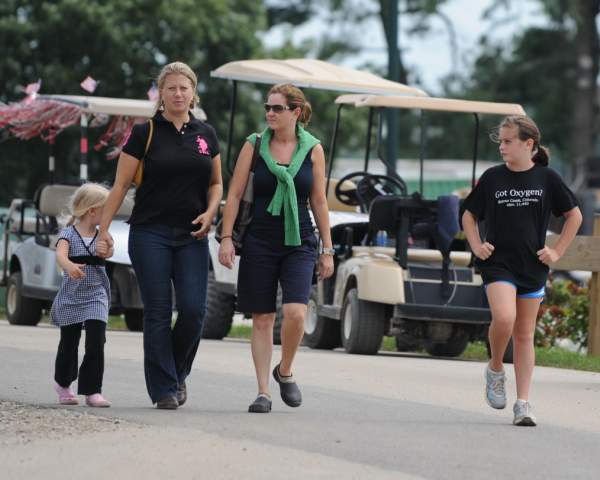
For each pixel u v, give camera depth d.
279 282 27.53
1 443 22.66
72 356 27.64
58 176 109.38
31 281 56.53
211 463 21.28
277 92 27.00
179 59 109.56
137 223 26.97
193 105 27.31
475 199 27.42
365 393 31.59
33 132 58.97
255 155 26.97
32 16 108.94
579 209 27.16
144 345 26.97
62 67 106.12
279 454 22.20
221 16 112.25
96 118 58.12
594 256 44.50
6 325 56.53
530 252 26.97
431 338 46.16
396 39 67.88
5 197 110.12
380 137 51.34
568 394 32.84
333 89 51.41
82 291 27.39
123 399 28.69
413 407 29.19
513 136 26.91
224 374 34.44
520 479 21.16
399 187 50.16
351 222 48.12
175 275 26.97
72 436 23.34
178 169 26.72
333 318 48.19
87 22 106.81
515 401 29.00
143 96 107.81
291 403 27.58
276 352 43.50
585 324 51.44
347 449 23.03
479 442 24.52
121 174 26.80
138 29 108.19
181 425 24.77
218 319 51.75
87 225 27.72
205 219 26.84
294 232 26.81
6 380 31.30
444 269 45.00
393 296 44.34
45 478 20.12
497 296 26.80
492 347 27.27
